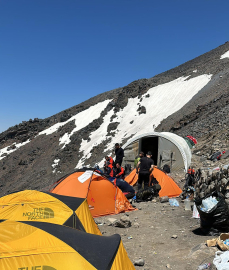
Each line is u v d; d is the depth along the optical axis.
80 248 3.60
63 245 3.55
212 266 4.45
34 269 3.12
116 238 4.16
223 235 5.30
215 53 148.88
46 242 3.57
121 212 9.05
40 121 172.50
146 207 9.42
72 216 6.31
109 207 9.02
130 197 10.47
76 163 110.94
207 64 123.19
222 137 21.39
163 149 15.95
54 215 6.30
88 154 110.56
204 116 53.75
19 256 3.21
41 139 152.25
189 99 99.00
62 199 6.82
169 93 117.62
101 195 8.99
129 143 16.50
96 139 118.62
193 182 10.29
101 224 7.85
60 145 133.00
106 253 3.68
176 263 4.87
